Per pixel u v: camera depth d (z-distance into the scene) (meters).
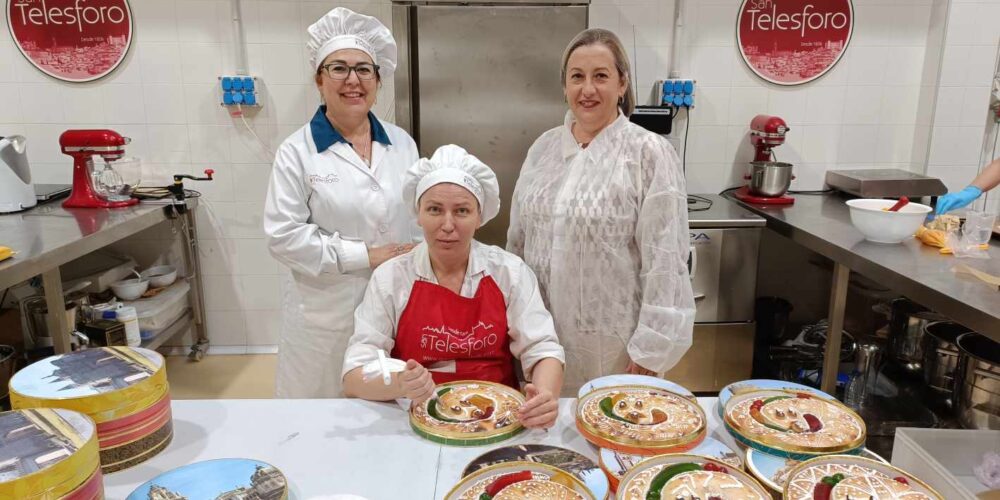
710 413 1.25
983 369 2.12
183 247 3.34
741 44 3.15
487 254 1.50
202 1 3.08
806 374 2.90
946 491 0.94
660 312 1.52
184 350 3.49
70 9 3.07
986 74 3.07
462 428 1.17
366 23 1.76
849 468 0.97
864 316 3.33
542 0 2.69
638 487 0.94
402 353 1.48
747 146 3.28
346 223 1.82
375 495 1.00
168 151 3.26
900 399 2.63
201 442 1.15
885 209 2.24
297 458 1.10
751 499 0.91
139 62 3.15
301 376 1.92
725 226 2.70
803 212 2.83
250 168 3.30
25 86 3.15
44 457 0.83
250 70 3.18
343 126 1.82
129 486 1.01
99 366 1.10
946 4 3.01
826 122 3.27
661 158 1.52
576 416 1.16
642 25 3.13
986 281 1.79
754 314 2.99
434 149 2.85
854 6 3.12
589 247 1.58
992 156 3.18
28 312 2.67
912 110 3.26
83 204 2.78
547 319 1.48
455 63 2.76
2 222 2.50
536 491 0.95
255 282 3.45
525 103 2.81
